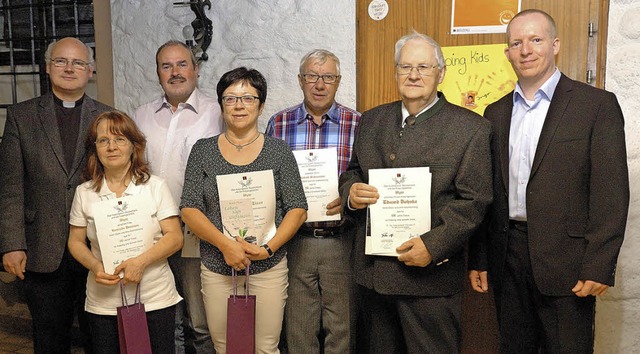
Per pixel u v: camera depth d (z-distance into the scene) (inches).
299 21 106.3
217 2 111.8
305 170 88.8
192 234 93.2
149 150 98.8
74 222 81.3
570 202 72.4
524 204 76.2
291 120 95.1
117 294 79.1
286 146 84.4
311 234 90.9
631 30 87.3
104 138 78.7
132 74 119.9
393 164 73.7
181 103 99.1
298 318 92.7
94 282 80.5
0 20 135.1
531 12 75.9
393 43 100.7
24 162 89.4
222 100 82.2
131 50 119.3
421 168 71.3
